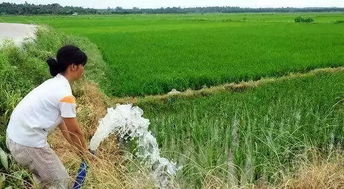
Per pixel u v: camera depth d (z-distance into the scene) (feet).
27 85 26.25
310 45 76.59
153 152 18.69
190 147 22.07
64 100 13.57
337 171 16.98
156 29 136.87
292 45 76.84
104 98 33.42
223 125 25.27
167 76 41.98
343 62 52.16
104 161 16.20
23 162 13.99
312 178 15.97
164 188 16.40
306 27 138.92
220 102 31.86
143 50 71.10
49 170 14.12
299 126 23.41
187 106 32.68
